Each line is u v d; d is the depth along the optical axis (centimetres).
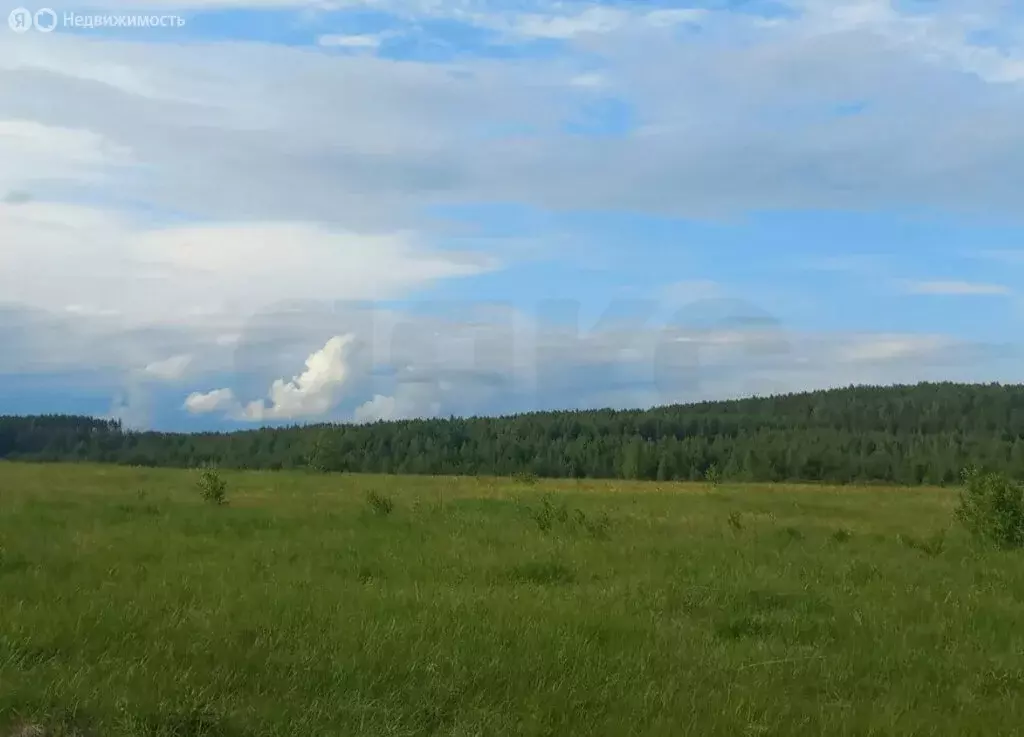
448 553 1455
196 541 1527
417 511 2181
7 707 634
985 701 801
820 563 1480
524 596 1108
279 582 1150
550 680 776
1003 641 1009
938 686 838
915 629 1041
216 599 1015
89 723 632
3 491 2422
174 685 694
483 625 927
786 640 988
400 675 757
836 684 834
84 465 4422
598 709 718
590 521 1939
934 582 1347
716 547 1630
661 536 1792
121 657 766
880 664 898
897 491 4303
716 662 870
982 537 1848
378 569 1297
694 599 1146
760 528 1998
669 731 676
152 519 1850
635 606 1089
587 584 1247
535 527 1878
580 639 898
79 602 963
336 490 3003
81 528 1667
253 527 1769
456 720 680
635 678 797
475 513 2150
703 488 4256
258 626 888
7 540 1445
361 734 644
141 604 962
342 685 730
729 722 702
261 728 643
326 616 938
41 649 783
